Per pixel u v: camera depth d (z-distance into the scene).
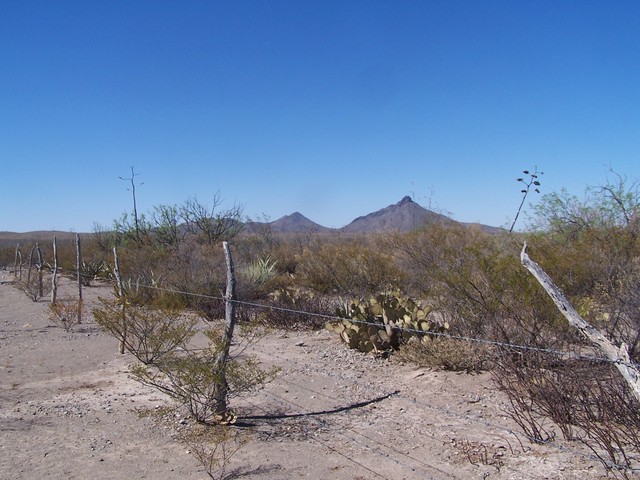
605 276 8.48
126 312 9.77
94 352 10.41
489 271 8.56
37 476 5.18
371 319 10.99
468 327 8.89
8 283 25.72
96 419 6.70
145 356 9.08
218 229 27.20
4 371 9.08
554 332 7.65
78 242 14.86
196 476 5.16
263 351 10.25
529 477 5.00
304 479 5.10
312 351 10.23
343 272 15.75
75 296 19.56
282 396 7.57
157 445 5.89
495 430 6.17
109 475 5.19
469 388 7.59
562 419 5.94
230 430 6.29
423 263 13.96
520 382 6.84
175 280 15.84
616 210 13.45
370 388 7.87
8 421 6.63
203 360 6.87
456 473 5.17
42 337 11.94
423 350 8.78
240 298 15.12
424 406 7.07
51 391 7.94
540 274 4.14
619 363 3.81
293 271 23.16
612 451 5.01
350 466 5.37
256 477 5.14
